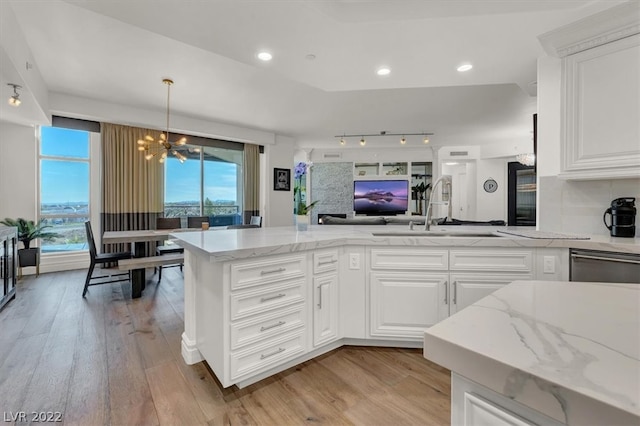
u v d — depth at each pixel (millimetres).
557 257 2045
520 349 509
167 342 2400
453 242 2141
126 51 3047
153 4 1732
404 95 4328
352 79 2770
